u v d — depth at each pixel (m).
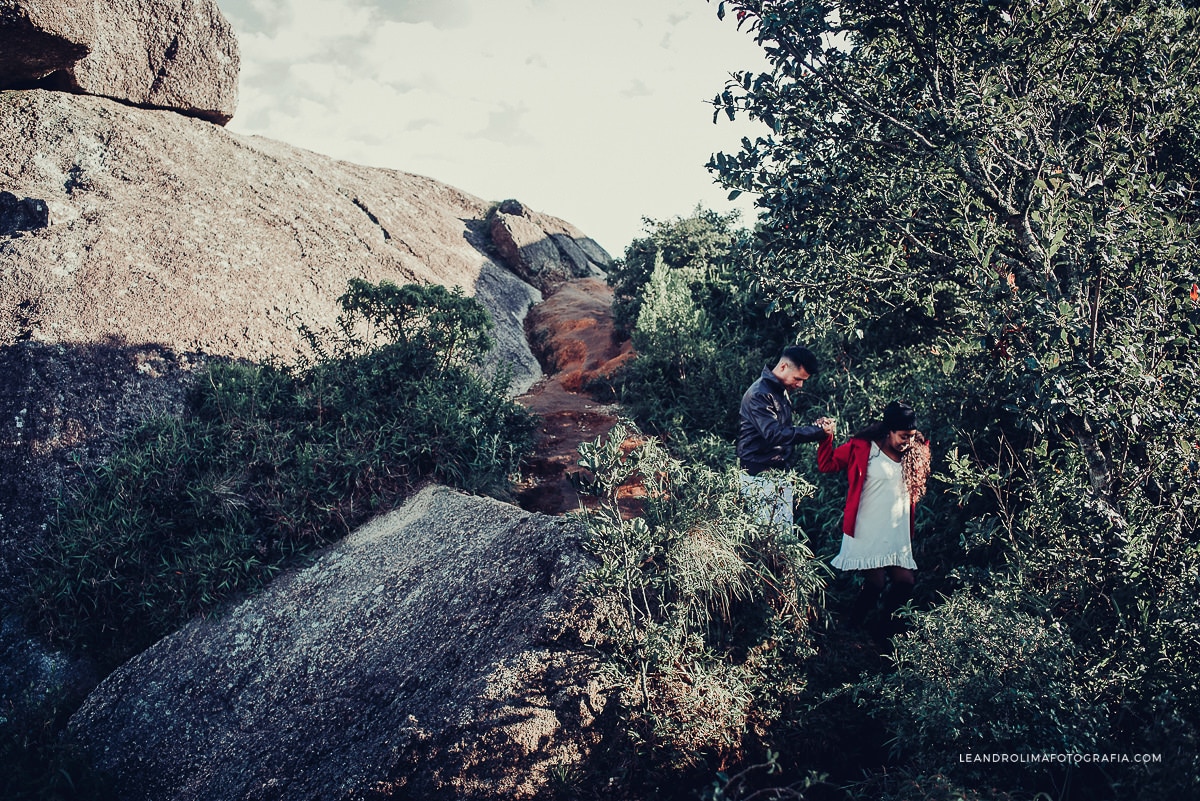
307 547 5.26
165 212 7.80
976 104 4.03
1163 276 3.73
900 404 4.21
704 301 8.82
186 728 4.37
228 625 4.83
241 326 7.03
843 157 4.41
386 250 9.84
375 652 4.29
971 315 4.01
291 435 5.75
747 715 3.76
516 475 6.27
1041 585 3.91
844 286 4.52
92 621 5.02
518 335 10.78
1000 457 4.50
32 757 4.22
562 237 14.89
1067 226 3.82
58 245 6.80
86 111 8.46
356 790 3.55
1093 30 4.16
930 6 4.15
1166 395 3.63
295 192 9.74
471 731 3.54
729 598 4.14
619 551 3.99
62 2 7.54
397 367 6.22
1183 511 3.71
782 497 4.46
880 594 4.49
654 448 4.57
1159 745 2.90
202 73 9.61
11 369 5.82
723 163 4.46
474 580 4.36
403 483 5.65
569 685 3.65
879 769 3.66
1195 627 3.28
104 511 5.29
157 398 6.14
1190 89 4.19
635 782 3.52
